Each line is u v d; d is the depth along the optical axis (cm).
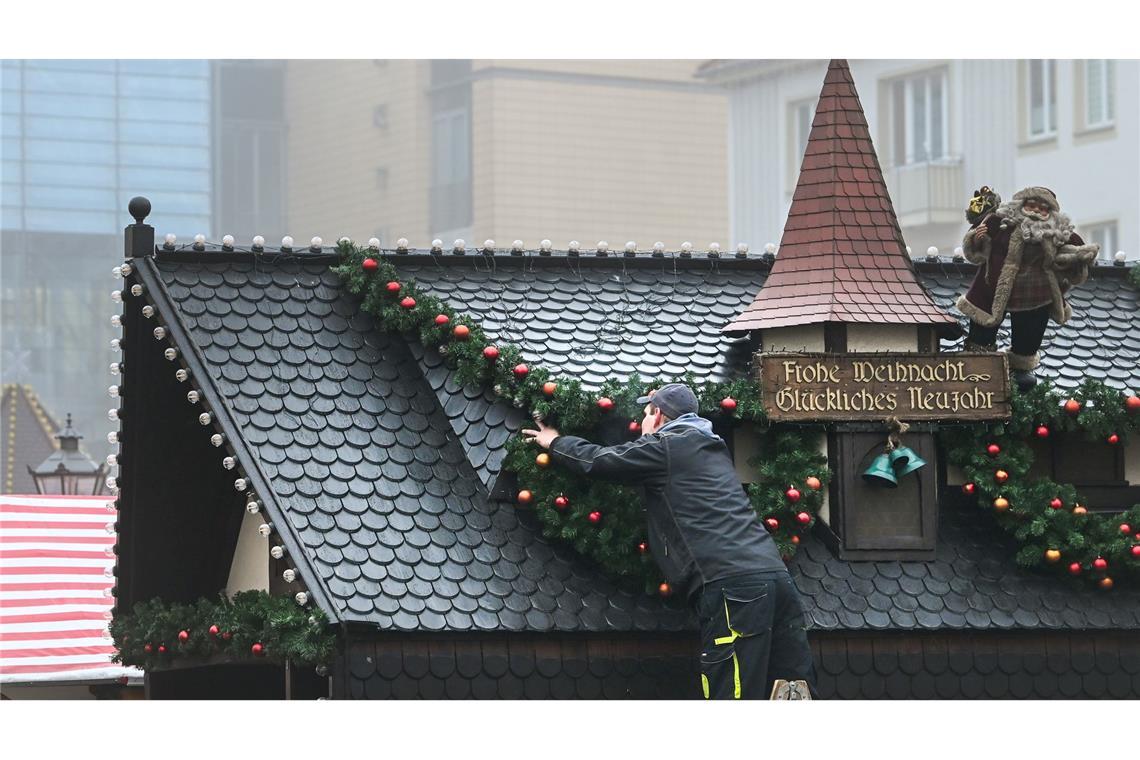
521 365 2048
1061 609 2091
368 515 1978
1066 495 2120
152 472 2258
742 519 1891
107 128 9225
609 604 1980
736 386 2059
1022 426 2131
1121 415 2156
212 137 9412
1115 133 6612
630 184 8844
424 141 9175
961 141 6969
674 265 2297
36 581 2700
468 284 2205
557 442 1967
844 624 2022
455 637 1923
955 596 2077
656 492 1917
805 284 2125
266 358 2088
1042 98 6794
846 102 2188
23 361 8881
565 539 1998
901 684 2052
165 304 2053
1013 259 2094
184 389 2203
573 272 2256
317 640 1883
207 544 2336
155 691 2328
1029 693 2083
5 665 2591
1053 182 6756
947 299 2331
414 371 2133
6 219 9012
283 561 2103
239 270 2158
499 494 2019
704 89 8975
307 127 9525
